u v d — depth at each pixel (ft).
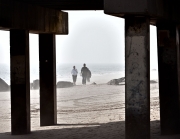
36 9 48.70
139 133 35.17
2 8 43.16
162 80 42.55
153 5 35.19
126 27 35.19
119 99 84.74
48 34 52.65
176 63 42.24
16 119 46.78
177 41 42.73
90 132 45.68
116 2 33.94
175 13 41.47
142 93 35.04
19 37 46.52
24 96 46.65
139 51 35.04
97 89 113.91
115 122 52.90
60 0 50.26
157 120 52.70
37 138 43.52
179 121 42.78
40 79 52.90
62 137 43.34
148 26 35.47
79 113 63.52
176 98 42.42
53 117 52.75
